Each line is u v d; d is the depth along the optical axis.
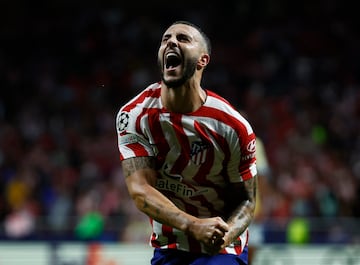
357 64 58.72
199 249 14.19
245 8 64.44
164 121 13.36
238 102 52.97
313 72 56.62
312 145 46.12
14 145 45.19
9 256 31.88
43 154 43.59
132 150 13.48
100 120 49.25
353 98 53.12
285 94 53.53
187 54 13.05
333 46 60.91
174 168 13.62
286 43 60.38
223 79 55.44
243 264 14.52
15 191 39.72
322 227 32.84
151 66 57.69
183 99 13.24
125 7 64.50
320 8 64.44
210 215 14.27
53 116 49.47
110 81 54.94
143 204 13.02
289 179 40.78
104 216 35.91
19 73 55.25
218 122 13.36
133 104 13.56
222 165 13.66
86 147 44.94
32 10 63.38
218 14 64.62
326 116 50.62
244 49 59.75
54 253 32.03
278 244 32.28
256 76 56.38
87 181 40.91
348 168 44.12
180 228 12.62
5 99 51.22
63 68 56.44
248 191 14.01
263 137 47.59
